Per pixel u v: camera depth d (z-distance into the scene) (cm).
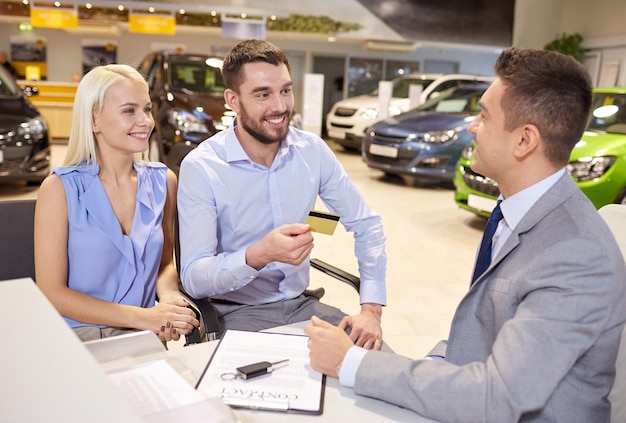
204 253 181
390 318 344
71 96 1148
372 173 870
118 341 119
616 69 1180
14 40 1337
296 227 151
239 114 185
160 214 190
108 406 72
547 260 109
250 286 199
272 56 179
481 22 1309
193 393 102
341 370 117
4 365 80
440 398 106
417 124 736
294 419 106
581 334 103
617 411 134
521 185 122
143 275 183
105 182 182
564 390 111
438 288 399
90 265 176
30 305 98
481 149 124
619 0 1175
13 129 564
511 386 102
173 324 168
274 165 194
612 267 106
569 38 1252
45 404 72
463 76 991
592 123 517
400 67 1503
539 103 114
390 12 1267
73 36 1352
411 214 613
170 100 617
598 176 447
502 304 115
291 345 133
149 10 1171
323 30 1249
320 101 910
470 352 124
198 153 192
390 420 108
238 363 124
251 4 1195
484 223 581
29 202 181
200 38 1396
